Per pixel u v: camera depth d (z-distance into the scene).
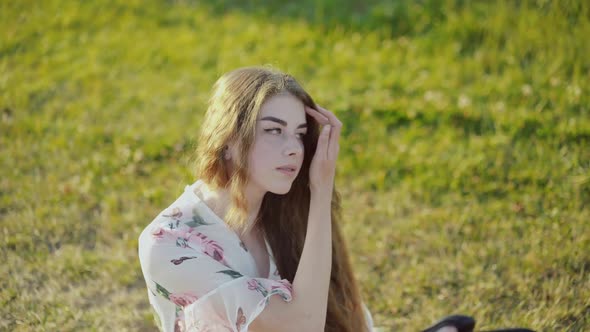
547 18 5.60
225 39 5.95
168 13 6.37
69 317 3.06
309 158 2.45
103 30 6.09
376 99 5.03
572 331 2.99
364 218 3.91
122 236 3.73
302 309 2.22
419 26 5.92
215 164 2.24
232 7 6.48
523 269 3.40
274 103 2.20
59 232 3.68
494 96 4.97
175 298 2.18
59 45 5.82
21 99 4.97
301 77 5.38
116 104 5.04
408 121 4.82
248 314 2.09
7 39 5.78
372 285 3.36
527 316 3.07
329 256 2.28
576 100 4.77
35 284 3.27
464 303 3.21
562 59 5.23
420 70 5.41
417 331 3.07
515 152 4.36
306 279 2.24
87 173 4.23
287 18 6.24
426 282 3.36
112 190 4.12
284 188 2.22
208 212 2.27
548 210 3.84
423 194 4.10
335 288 2.64
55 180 4.12
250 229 2.40
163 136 4.66
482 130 4.63
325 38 5.93
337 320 2.60
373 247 3.65
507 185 4.09
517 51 5.42
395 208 4.00
